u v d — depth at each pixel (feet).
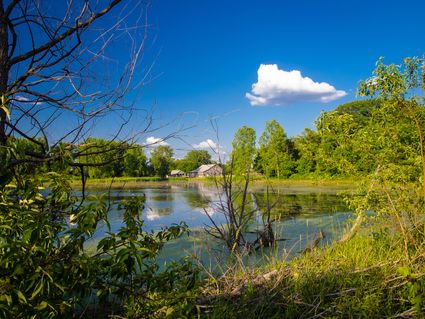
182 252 25.11
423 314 12.07
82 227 7.57
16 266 6.63
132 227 9.72
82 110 9.93
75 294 9.04
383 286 14.10
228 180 33.42
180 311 9.64
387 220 21.79
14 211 7.53
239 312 12.27
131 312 10.12
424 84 19.38
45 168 10.05
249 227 36.96
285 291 13.87
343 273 15.14
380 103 20.98
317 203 60.75
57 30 9.84
